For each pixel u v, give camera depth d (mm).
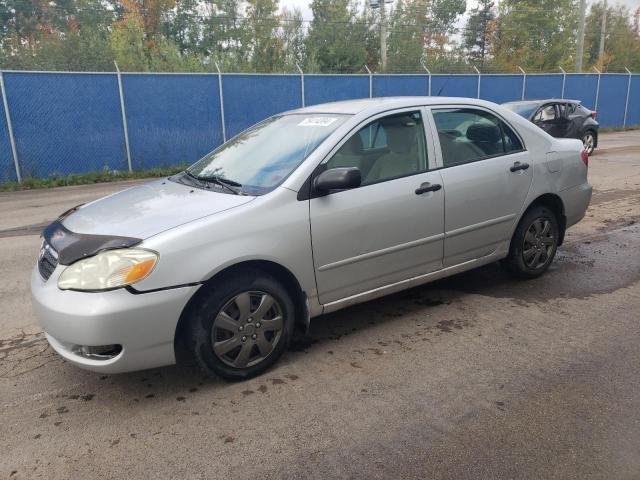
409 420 2941
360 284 3826
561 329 4031
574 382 3277
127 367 3010
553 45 38594
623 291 4762
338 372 3482
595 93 24047
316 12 32125
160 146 14195
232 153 4246
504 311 4398
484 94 20609
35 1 27188
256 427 2924
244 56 26688
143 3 28328
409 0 37250
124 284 2912
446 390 3230
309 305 3613
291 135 4027
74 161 13172
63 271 3033
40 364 3719
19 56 20500
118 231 3148
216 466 2623
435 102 4336
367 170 3834
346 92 17016
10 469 2645
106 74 13148
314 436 2828
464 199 4273
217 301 3203
